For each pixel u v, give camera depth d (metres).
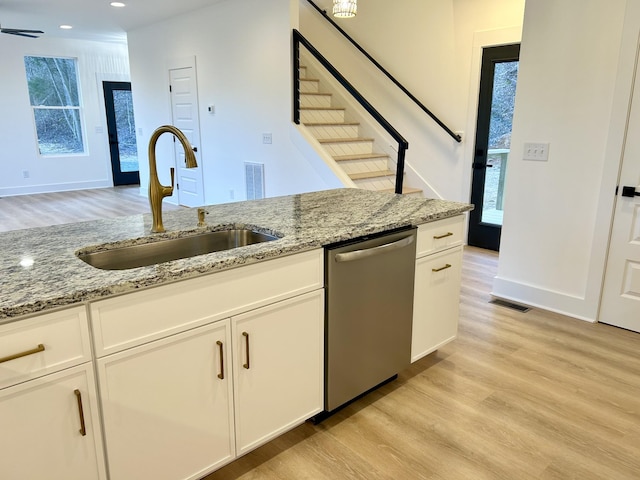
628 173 2.79
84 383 1.25
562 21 2.91
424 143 5.05
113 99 8.41
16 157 7.57
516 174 3.29
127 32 6.95
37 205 6.86
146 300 1.33
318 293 1.81
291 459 1.82
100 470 1.33
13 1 5.00
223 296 1.50
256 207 2.39
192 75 5.96
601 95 2.82
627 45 2.67
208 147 6.02
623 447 1.89
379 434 1.97
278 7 4.63
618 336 2.87
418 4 4.83
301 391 1.84
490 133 4.55
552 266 3.21
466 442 1.92
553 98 3.03
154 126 6.93
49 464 1.23
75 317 1.20
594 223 2.96
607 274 2.98
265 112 5.05
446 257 2.40
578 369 2.49
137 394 1.37
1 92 7.25
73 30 6.83
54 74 7.77
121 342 1.30
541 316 3.17
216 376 1.54
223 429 1.61
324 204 2.47
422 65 4.92
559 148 3.05
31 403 1.17
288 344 1.75
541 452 1.86
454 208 2.36
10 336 1.11
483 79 4.48
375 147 5.47
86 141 8.27
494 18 4.27
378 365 2.15
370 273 1.98
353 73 5.61
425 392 2.28
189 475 1.55
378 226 1.96
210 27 5.50
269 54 4.84
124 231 1.88
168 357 1.41
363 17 5.40
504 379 2.40
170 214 2.22
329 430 1.99
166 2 5.16
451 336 2.59
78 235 1.80
